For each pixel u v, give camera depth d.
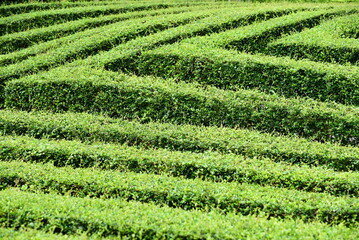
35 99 14.76
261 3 25.42
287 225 7.64
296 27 18.88
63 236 7.18
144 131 11.91
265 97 13.40
